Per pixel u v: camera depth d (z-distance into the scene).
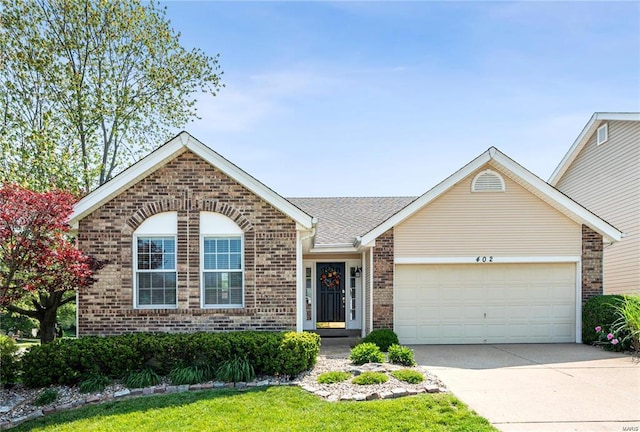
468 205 15.52
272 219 12.17
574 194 22.66
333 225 18.47
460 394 8.86
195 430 7.23
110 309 11.73
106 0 19.08
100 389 9.60
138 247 12.06
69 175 17.92
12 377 10.07
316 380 9.96
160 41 20.95
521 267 15.72
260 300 12.02
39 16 18.55
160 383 9.90
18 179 16.50
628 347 13.66
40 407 8.84
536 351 13.85
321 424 7.30
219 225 12.19
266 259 12.09
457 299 15.55
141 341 10.40
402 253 15.32
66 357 9.93
